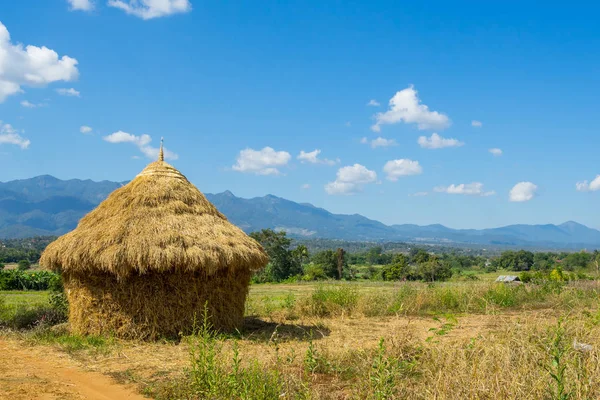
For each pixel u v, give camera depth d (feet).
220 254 32.12
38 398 19.95
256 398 17.81
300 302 45.83
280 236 175.22
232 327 34.12
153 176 35.91
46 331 34.22
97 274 32.30
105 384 22.38
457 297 48.08
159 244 31.24
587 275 63.77
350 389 20.43
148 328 31.78
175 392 20.39
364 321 39.91
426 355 22.82
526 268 243.81
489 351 20.02
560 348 19.92
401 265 163.02
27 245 379.35
